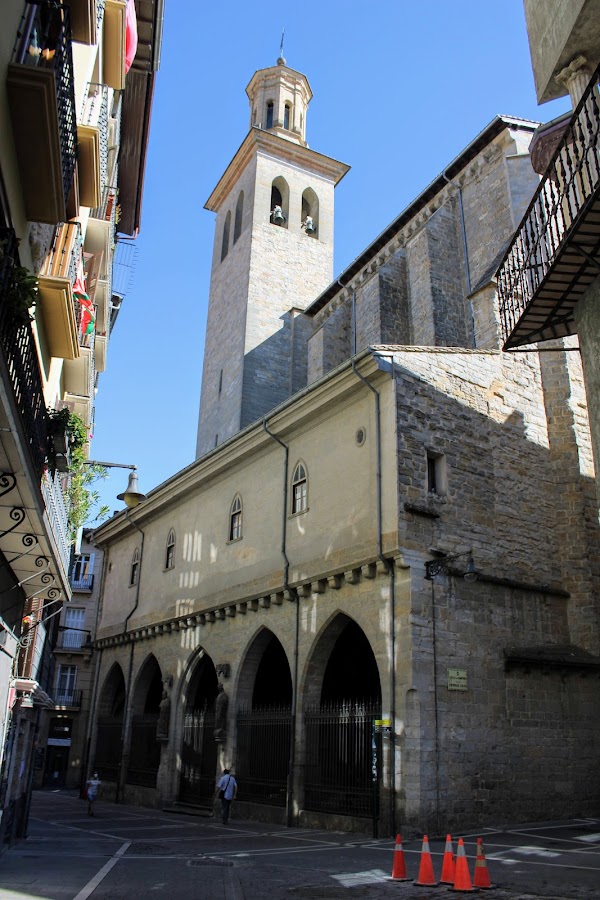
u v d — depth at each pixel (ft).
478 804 54.44
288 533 71.92
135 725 100.68
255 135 153.89
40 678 70.13
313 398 69.92
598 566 68.49
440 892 31.76
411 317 101.50
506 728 58.08
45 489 38.73
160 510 104.01
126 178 88.33
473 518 63.05
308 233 157.07
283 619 70.54
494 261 86.22
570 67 45.44
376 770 54.44
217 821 71.72
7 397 26.05
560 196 41.11
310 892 32.45
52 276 38.37
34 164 28.94
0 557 39.91
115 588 116.67
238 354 136.05
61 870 38.81
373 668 78.59
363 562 60.08
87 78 43.14
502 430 69.00
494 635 60.54
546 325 47.83
